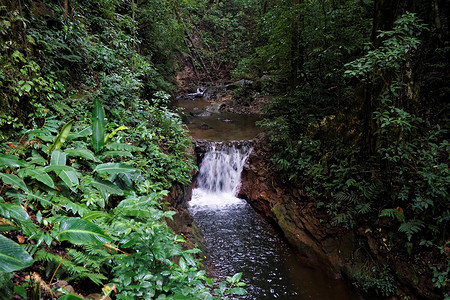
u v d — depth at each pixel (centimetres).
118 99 564
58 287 216
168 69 1157
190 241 521
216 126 1002
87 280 249
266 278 493
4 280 164
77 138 406
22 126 371
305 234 564
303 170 624
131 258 245
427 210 440
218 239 587
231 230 621
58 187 305
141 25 955
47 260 222
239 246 570
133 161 431
